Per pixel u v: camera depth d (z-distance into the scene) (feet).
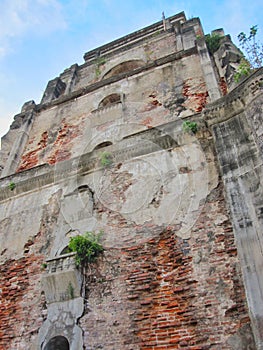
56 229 31.73
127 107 43.24
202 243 24.61
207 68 41.68
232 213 23.91
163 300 23.09
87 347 22.65
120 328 22.80
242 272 21.04
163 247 25.96
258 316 18.89
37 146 45.65
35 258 30.40
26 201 36.27
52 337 24.16
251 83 28.89
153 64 48.11
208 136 31.09
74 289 25.80
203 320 21.02
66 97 51.70
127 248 27.02
